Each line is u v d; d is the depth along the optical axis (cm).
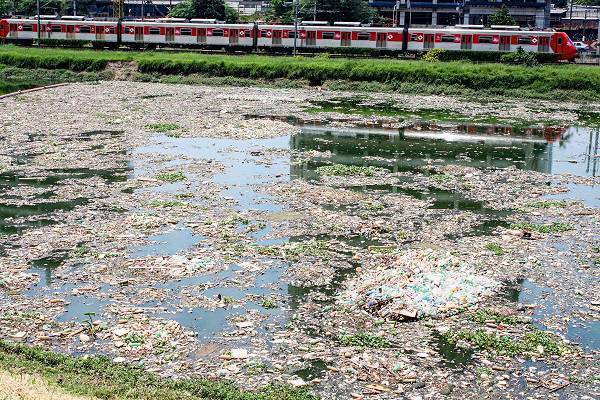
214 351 1503
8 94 5319
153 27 7775
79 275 1864
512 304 1748
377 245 2159
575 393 1370
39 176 2892
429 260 1969
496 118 4950
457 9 10725
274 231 2264
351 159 3412
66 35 8038
